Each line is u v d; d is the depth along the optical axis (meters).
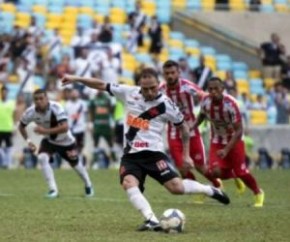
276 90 68.06
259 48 77.00
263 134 61.19
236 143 32.59
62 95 59.25
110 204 32.94
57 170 53.34
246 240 23.05
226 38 78.88
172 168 25.52
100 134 56.88
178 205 32.88
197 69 64.94
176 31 79.94
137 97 25.34
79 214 29.19
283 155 61.09
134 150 25.23
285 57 75.38
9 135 55.41
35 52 66.50
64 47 70.88
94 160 57.12
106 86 25.64
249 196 37.47
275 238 23.48
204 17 80.12
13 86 64.19
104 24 69.44
